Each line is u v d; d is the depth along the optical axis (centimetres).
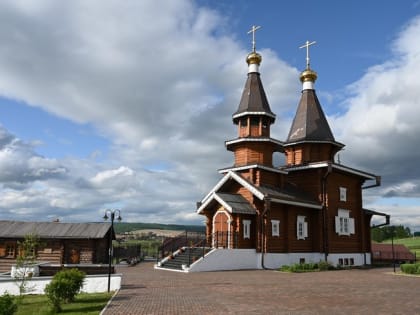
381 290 1667
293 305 1282
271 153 3153
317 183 3300
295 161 3572
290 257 2972
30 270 1739
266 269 2752
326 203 3253
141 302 1332
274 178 3153
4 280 1688
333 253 3253
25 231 3278
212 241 2888
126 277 2152
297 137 3588
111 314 1134
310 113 3647
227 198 2823
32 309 1270
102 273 1947
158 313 1143
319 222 3212
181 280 2009
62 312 1192
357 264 3494
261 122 3134
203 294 1514
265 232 2820
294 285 1819
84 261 3228
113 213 1720
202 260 2539
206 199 2956
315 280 2055
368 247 3734
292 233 3033
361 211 3634
